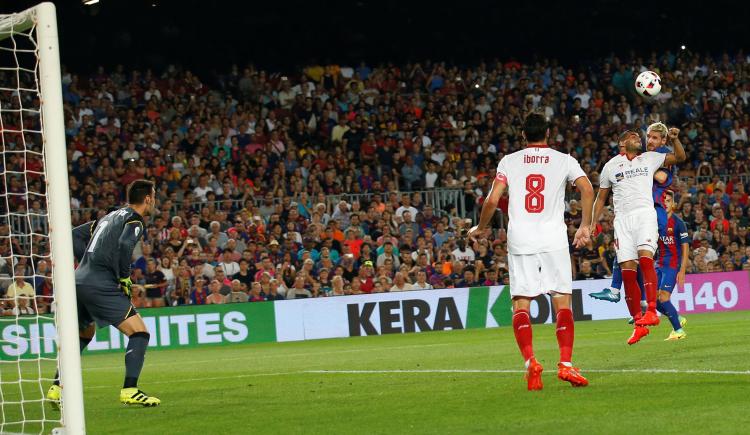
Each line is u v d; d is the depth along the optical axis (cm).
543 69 9338
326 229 6794
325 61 9744
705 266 6812
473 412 2022
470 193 7325
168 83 8350
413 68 9212
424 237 6700
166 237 6506
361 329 6012
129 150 7350
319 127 8281
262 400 2502
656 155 3353
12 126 7300
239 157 7625
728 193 7800
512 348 3991
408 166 7888
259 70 9556
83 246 2552
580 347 3712
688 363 2759
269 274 6153
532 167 2348
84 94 7888
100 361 4825
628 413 1881
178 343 5728
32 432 2153
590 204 2334
